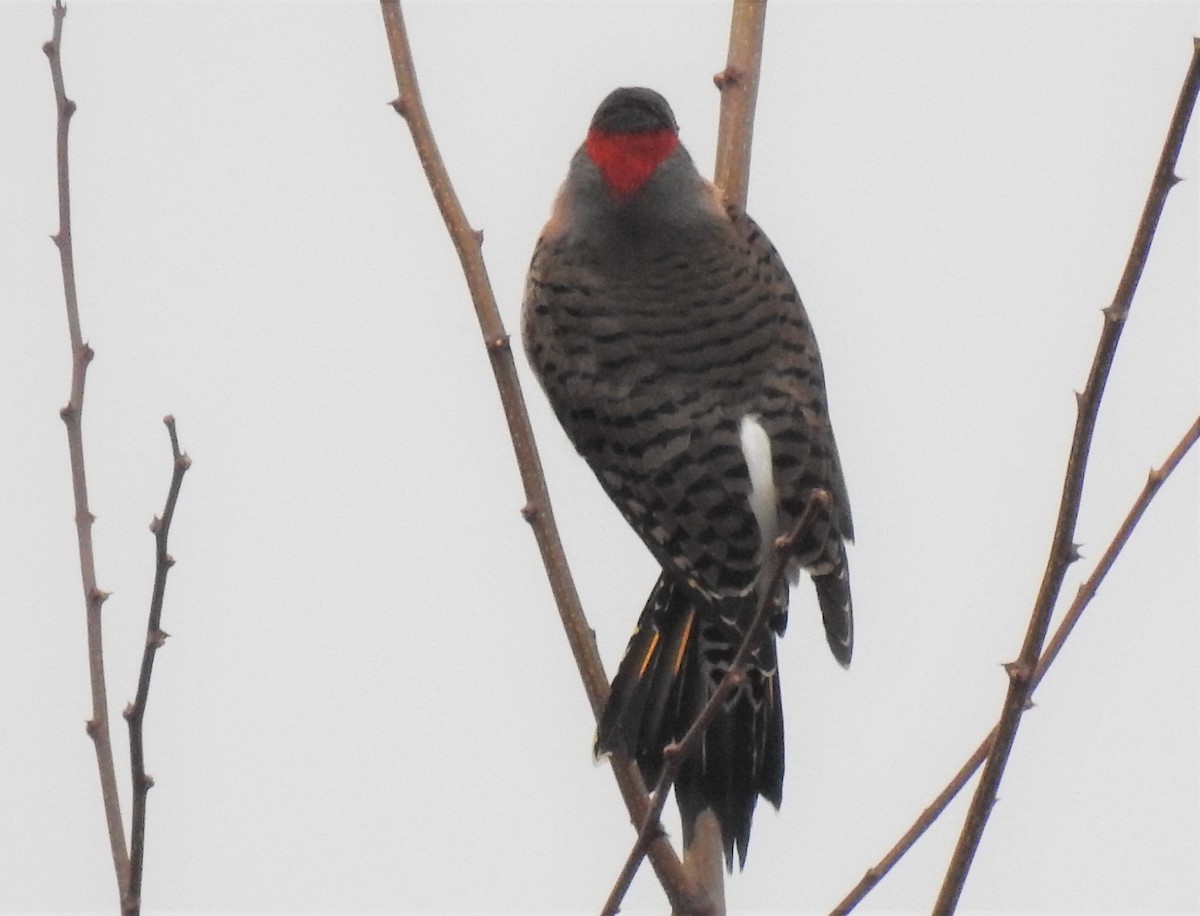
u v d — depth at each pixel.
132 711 6.82
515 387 8.48
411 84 8.99
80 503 7.84
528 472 8.41
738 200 10.56
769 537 9.53
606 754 8.23
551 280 10.41
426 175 8.87
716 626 9.60
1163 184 6.39
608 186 10.34
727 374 9.89
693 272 10.17
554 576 8.32
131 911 6.78
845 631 9.45
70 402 7.93
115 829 7.34
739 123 10.61
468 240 8.68
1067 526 6.59
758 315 10.09
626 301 10.16
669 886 7.79
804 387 9.97
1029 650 6.62
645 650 9.64
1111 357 6.51
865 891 7.35
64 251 8.14
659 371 9.94
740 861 9.16
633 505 9.88
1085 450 6.56
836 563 9.57
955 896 6.71
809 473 9.66
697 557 9.55
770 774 9.30
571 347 10.19
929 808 7.41
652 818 6.67
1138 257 6.45
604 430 9.98
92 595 7.70
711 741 9.34
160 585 6.79
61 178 8.21
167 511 6.76
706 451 9.65
